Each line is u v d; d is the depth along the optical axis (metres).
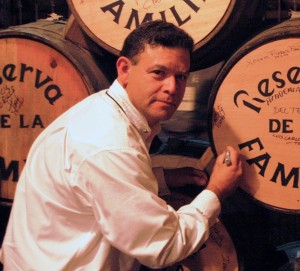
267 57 1.97
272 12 3.01
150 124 1.81
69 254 1.74
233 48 2.38
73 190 1.67
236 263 2.25
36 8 3.29
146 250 1.64
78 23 2.29
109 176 1.60
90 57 2.47
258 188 2.04
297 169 1.97
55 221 1.76
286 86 1.95
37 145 1.89
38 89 2.38
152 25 1.73
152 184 1.73
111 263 1.79
